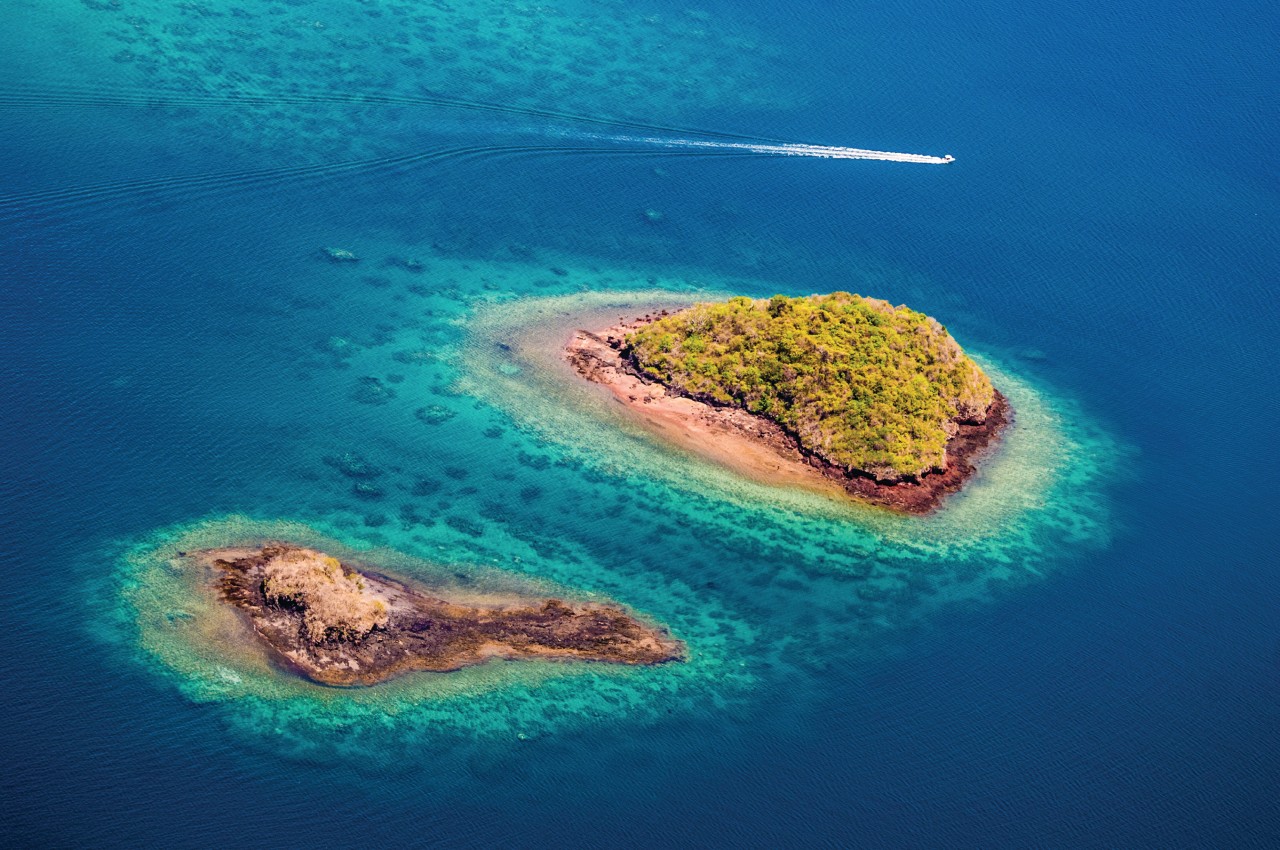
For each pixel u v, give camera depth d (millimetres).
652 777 72500
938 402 104438
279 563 80125
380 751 71250
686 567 88375
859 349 103688
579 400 102312
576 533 89500
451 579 83438
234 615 77062
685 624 83625
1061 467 106188
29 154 121312
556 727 74438
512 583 84062
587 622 82062
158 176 122375
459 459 94500
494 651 78438
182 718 71375
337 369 102125
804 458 99938
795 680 80688
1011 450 107000
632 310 116500
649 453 98000
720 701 78250
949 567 92500
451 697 74875
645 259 125312
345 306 110062
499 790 70250
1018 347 122562
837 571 90312
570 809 69875
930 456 100188
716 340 105625
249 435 93875
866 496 97625
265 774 69250
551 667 78188
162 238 114188
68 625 75812
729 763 74188
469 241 123062
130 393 95875
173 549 82125
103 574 79625
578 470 95250
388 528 87062
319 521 86750
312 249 117062
